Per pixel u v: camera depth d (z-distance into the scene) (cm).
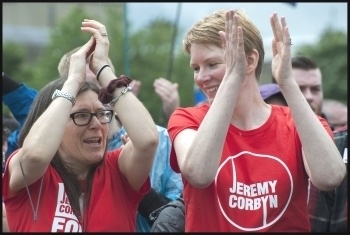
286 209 468
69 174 494
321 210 571
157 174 615
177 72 2462
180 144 478
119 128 613
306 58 765
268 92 661
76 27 3244
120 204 498
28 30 5791
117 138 611
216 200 468
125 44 1042
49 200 486
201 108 495
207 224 470
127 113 493
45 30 5788
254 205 465
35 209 484
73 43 3219
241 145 473
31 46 5556
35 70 3647
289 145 474
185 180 481
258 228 464
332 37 2661
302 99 468
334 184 463
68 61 615
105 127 502
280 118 483
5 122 812
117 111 495
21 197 487
